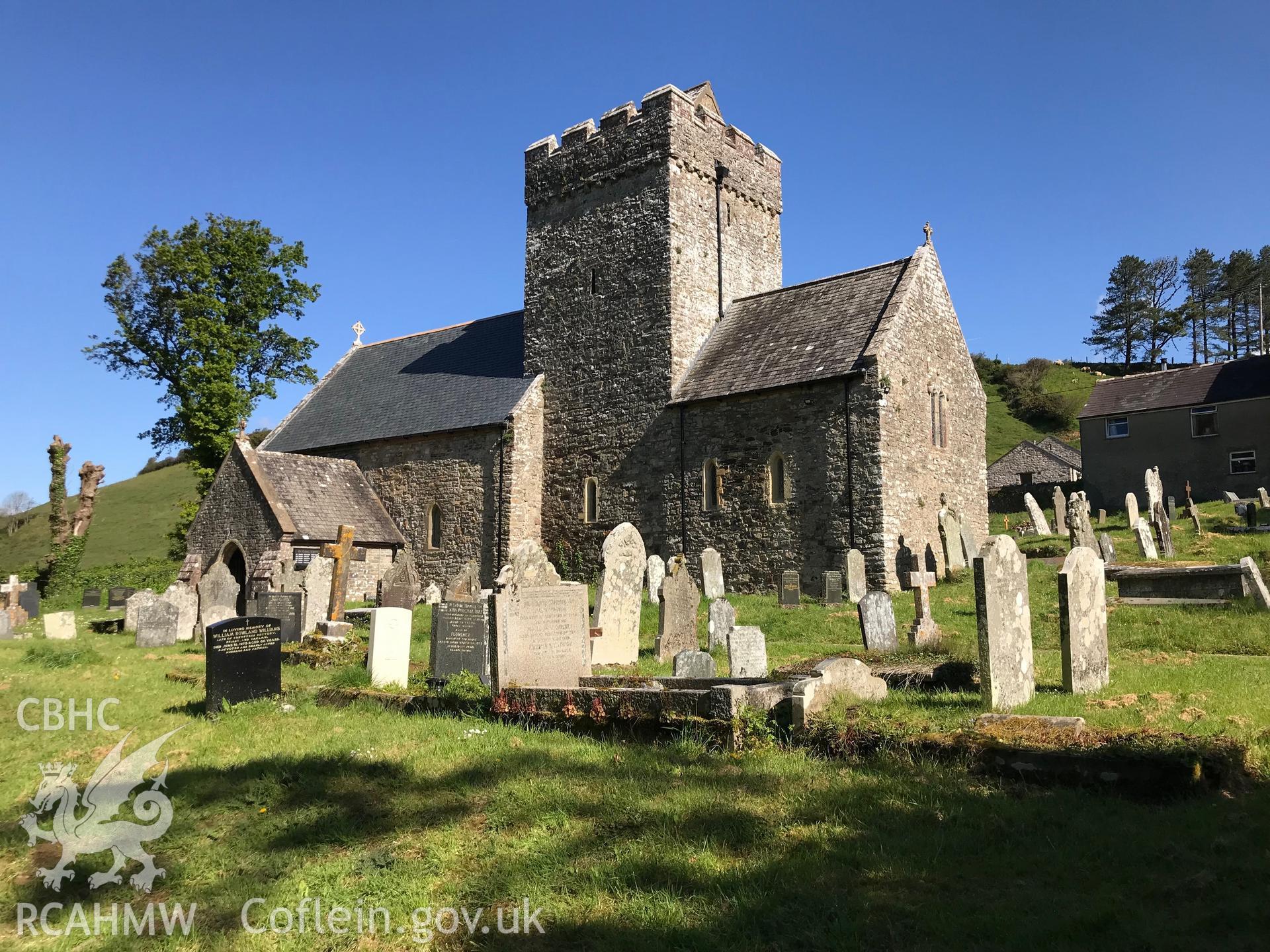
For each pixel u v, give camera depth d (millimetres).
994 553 8523
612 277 28359
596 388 28312
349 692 10695
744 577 24016
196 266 37656
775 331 26234
